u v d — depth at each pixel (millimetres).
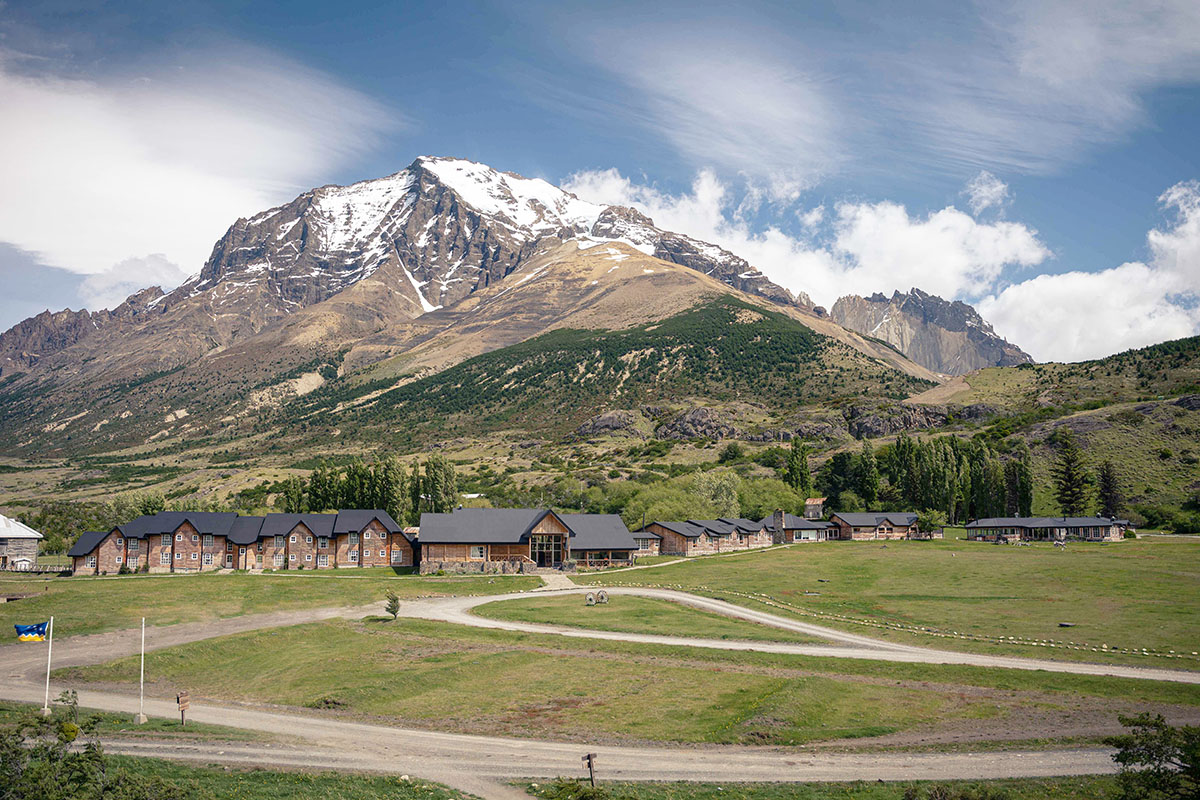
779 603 101625
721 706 58250
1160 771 36281
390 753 47094
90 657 72938
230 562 138000
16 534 144000
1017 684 63812
